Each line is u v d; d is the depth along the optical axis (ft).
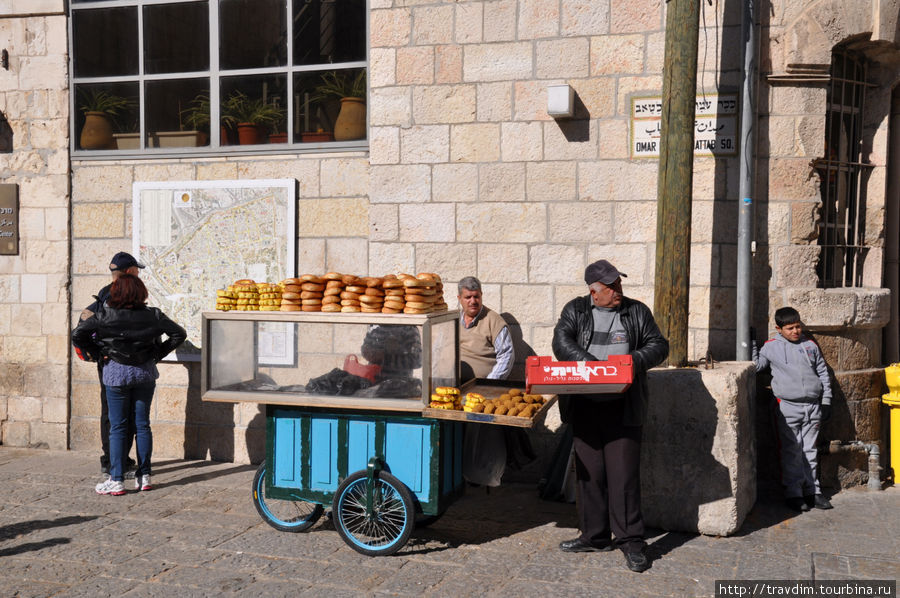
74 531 17.94
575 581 14.99
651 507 17.92
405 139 22.85
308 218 23.88
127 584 14.94
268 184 23.81
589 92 21.45
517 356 22.20
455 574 15.39
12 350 25.88
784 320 19.57
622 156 21.29
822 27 19.85
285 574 15.42
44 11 25.29
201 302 24.36
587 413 16.22
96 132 25.36
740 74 20.27
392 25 22.84
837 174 21.72
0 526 18.30
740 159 20.21
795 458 19.44
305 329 16.98
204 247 24.30
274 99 24.30
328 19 23.77
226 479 22.30
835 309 20.49
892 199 22.99
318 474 17.17
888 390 21.88
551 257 21.89
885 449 22.15
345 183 23.57
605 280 15.89
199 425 24.49
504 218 22.20
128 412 21.02
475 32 22.22
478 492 21.29
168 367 24.70
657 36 20.92
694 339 20.97
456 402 16.26
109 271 25.26
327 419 17.04
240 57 24.45
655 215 21.04
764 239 20.47
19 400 25.90
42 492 20.99
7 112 25.73
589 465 16.31
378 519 16.48
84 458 24.57
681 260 18.72
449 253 22.62
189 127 24.88
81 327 20.71
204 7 24.62
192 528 18.13
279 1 24.12
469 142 22.39
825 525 18.13
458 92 22.43
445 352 17.47
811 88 20.22
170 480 22.21
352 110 23.65
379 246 23.12
